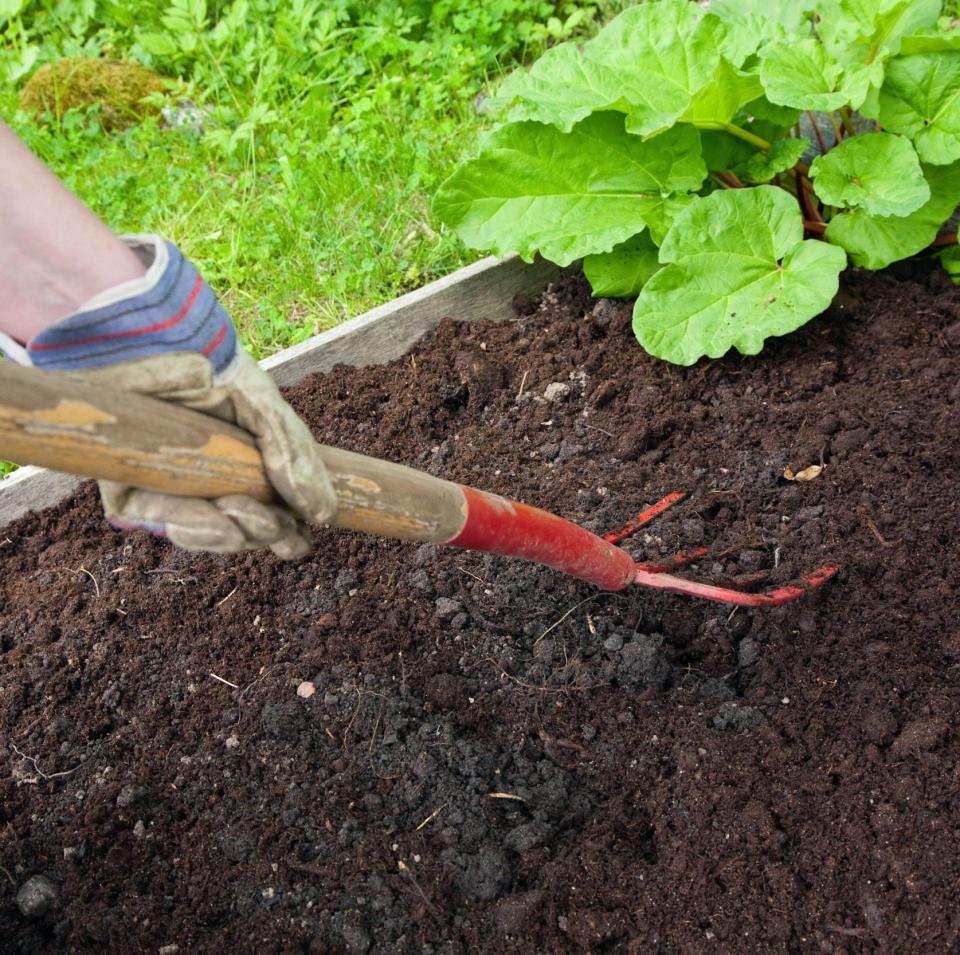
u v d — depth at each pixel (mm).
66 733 737
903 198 895
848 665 714
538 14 1485
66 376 425
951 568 756
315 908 637
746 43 938
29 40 1654
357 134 1281
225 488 473
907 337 946
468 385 968
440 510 562
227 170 1305
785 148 968
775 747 679
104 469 433
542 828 663
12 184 479
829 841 630
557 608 779
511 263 1042
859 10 915
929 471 827
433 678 739
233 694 743
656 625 770
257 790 693
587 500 849
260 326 1075
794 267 927
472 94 1341
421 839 663
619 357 972
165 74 1536
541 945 615
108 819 684
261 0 1535
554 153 976
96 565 855
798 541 797
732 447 886
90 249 488
